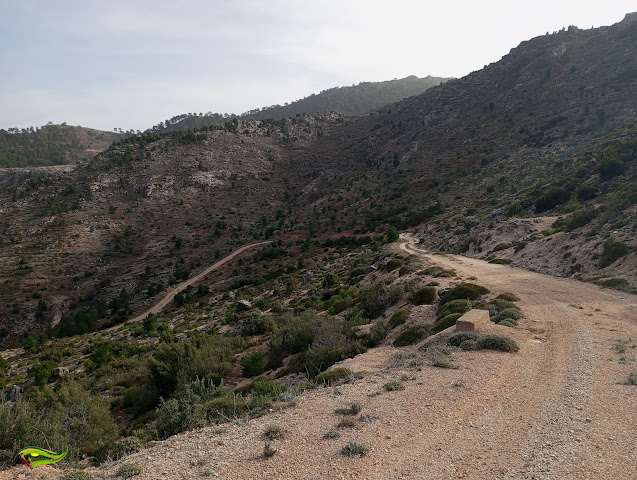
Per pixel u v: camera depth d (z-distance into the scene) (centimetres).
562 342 1513
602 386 1040
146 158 17838
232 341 3109
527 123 13788
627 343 1465
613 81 13225
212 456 786
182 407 1242
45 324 8856
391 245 7938
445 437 796
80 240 12119
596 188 5959
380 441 794
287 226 13588
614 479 624
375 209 13025
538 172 9562
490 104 16638
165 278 10356
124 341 5428
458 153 14775
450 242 6875
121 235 12838
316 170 19075
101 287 10144
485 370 1210
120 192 15375
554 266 3544
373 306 3067
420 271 3900
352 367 1571
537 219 5581
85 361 4522
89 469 824
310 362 2048
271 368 2395
